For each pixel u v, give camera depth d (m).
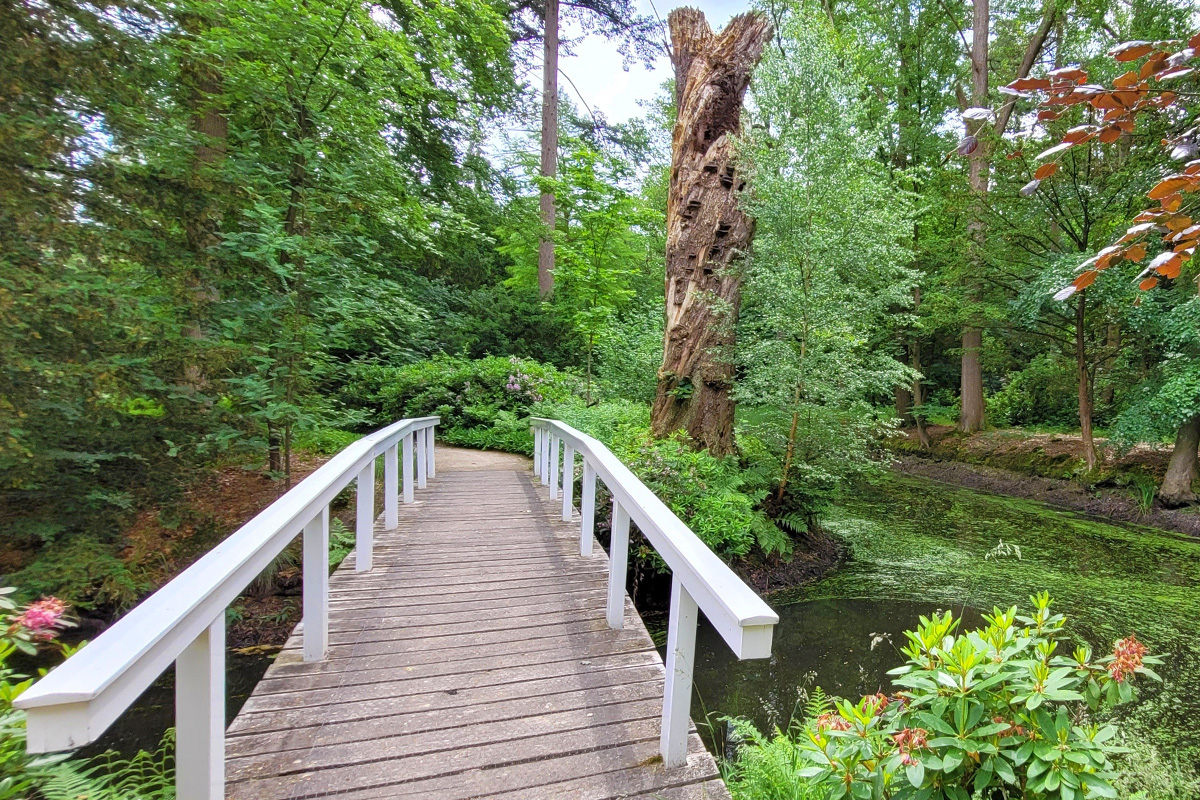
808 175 5.71
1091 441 9.27
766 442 6.30
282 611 4.07
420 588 3.15
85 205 3.69
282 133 4.87
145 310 3.80
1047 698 1.43
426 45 7.27
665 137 15.84
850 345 5.89
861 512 8.34
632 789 1.71
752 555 5.62
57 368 3.37
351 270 5.00
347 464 2.64
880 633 4.37
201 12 4.21
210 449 4.19
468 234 7.68
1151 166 7.49
